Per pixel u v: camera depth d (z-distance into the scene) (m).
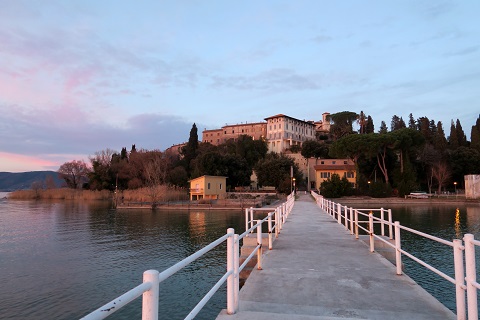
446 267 17.83
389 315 4.96
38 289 15.15
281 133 107.38
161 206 56.47
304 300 5.66
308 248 10.60
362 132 102.38
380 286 6.45
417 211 48.12
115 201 67.88
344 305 5.41
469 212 46.28
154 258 20.97
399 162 74.25
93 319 1.57
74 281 16.30
